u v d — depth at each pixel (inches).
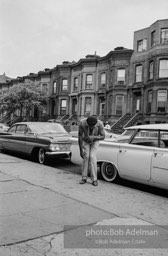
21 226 155.4
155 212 189.9
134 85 1200.8
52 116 1652.3
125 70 1235.2
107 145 284.2
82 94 1411.2
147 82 1146.7
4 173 295.0
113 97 1245.1
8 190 228.8
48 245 135.0
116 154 273.6
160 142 245.0
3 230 149.3
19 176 283.0
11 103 1530.5
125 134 281.1
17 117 1749.5
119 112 1238.9
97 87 1375.5
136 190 254.1
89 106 1398.9
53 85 1686.8
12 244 134.1
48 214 175.9
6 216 169.9
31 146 404.5
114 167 278.8
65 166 383.6
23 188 236.7
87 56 1469.0
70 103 1542.8
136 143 265.6
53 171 320.8
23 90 1510.8
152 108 1092.5
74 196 219.0
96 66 1387.8
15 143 439.2
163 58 1079.0
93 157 260.5
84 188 247.0
